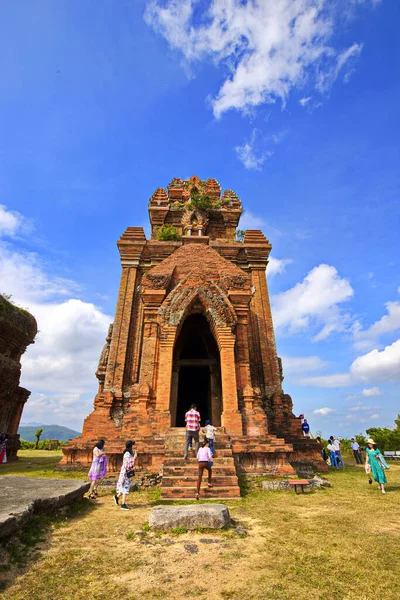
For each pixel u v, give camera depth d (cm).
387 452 2422
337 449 1795
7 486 850
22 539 581
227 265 1727
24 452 3130
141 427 1341
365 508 830
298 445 1551
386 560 511
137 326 1919
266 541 597
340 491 1049
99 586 446
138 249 2109
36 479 966
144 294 1647
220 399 1777
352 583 443
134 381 1759
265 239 2242
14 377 2423
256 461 1213
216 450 1145
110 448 1253
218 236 2555
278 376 1844
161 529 652
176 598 414
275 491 1029
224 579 459
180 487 959
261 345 1909
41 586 445
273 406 1731
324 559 518
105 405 1616
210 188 2816
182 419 2319
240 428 1328
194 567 498
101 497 977
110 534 643
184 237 1970
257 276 2117
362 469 1680
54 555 545
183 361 1878
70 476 1291
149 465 1198
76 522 723
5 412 2344
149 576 472
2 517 557
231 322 1520
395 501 907
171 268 1717
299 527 674
